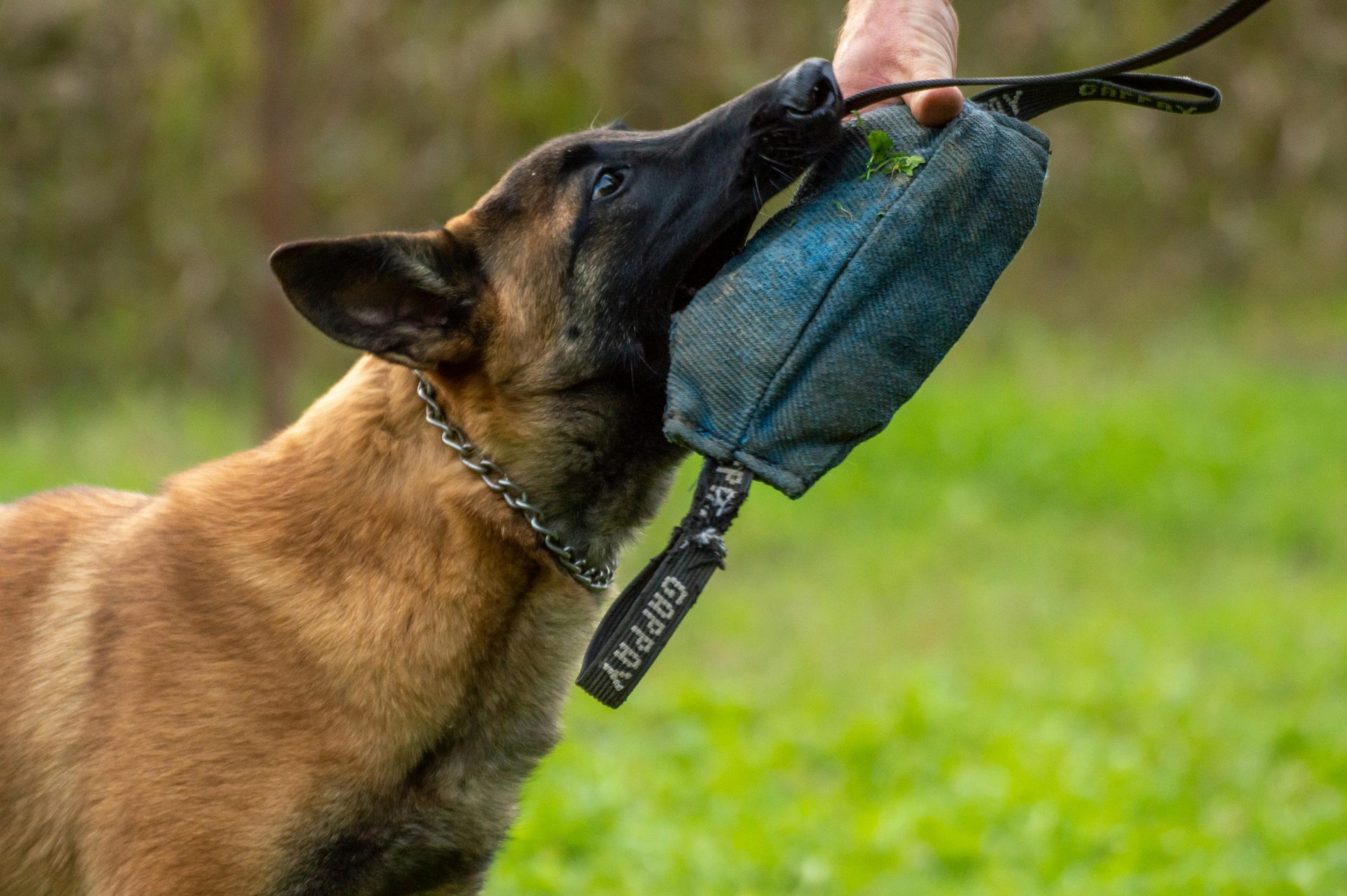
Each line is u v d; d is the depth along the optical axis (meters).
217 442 11.98
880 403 3.49
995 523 10.98
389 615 3.53
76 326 13.90
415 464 3.65
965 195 3.49
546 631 3.75
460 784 3.67
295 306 3.50
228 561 3.56
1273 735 7.06
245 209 13.77
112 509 3.85
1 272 13.84
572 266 3.77
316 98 13.56
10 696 3.58
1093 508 11.33
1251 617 9.04
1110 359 14.31
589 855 5.73
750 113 3.68
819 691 7.96
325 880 3.50
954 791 6.32
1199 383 13.60
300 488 3.65
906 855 5.64
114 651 3.50
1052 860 5.59
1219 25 3.49
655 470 3.89
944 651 8.75
